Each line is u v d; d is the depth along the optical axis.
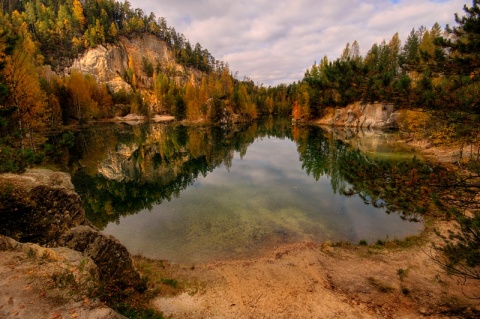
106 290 7.43
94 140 54.25
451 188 6.38
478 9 5.53
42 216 8.18
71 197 9.16
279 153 42.53
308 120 93.81
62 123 66.94
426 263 11.39
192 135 66.25
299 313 8.86
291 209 18.97
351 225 16.20
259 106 129.50
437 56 6.14
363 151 37.44
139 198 22.20
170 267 11.94
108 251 8.55
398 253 12.45
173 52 180.12
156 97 117.12
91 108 77.62
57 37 130.25
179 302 9.33
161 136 63.62
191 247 13.91
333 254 12.71
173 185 25.80
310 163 34.44
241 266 11.94
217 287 10.37
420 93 6.29
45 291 5.10
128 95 112.94
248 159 38.34
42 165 30.20
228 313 8.87
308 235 15.03
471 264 5.46
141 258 12.77
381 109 67.50
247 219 17.38
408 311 8.70
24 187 8.25
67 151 41.56
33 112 27.67
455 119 6.21
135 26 167.00
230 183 26.06
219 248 13.77
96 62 130.62
